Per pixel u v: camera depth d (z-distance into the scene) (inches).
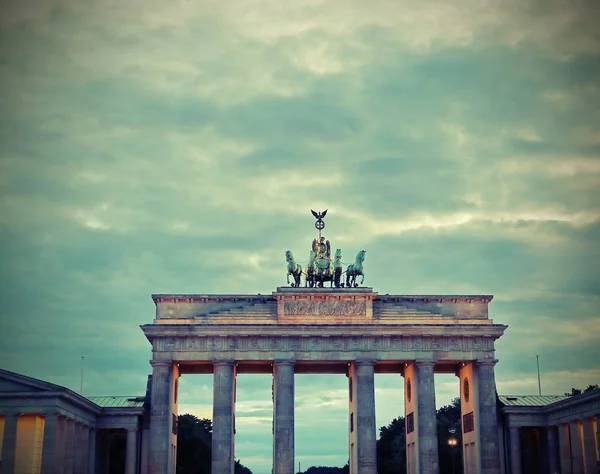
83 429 6948.8
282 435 6894.7
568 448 7106.3
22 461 6368.1
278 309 7135.8
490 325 7101.4
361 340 7091.5
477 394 7091.5
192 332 7017.7
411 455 7278.5
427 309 7288.4
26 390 6136.8
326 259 7396.7
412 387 7219.5
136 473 7111.2
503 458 7391.7
